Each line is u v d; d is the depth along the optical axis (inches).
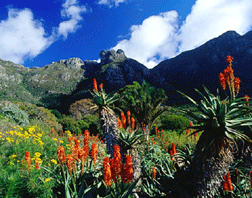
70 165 114.0
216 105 123.6
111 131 210.7
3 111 455.8
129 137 207.3
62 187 137.1
